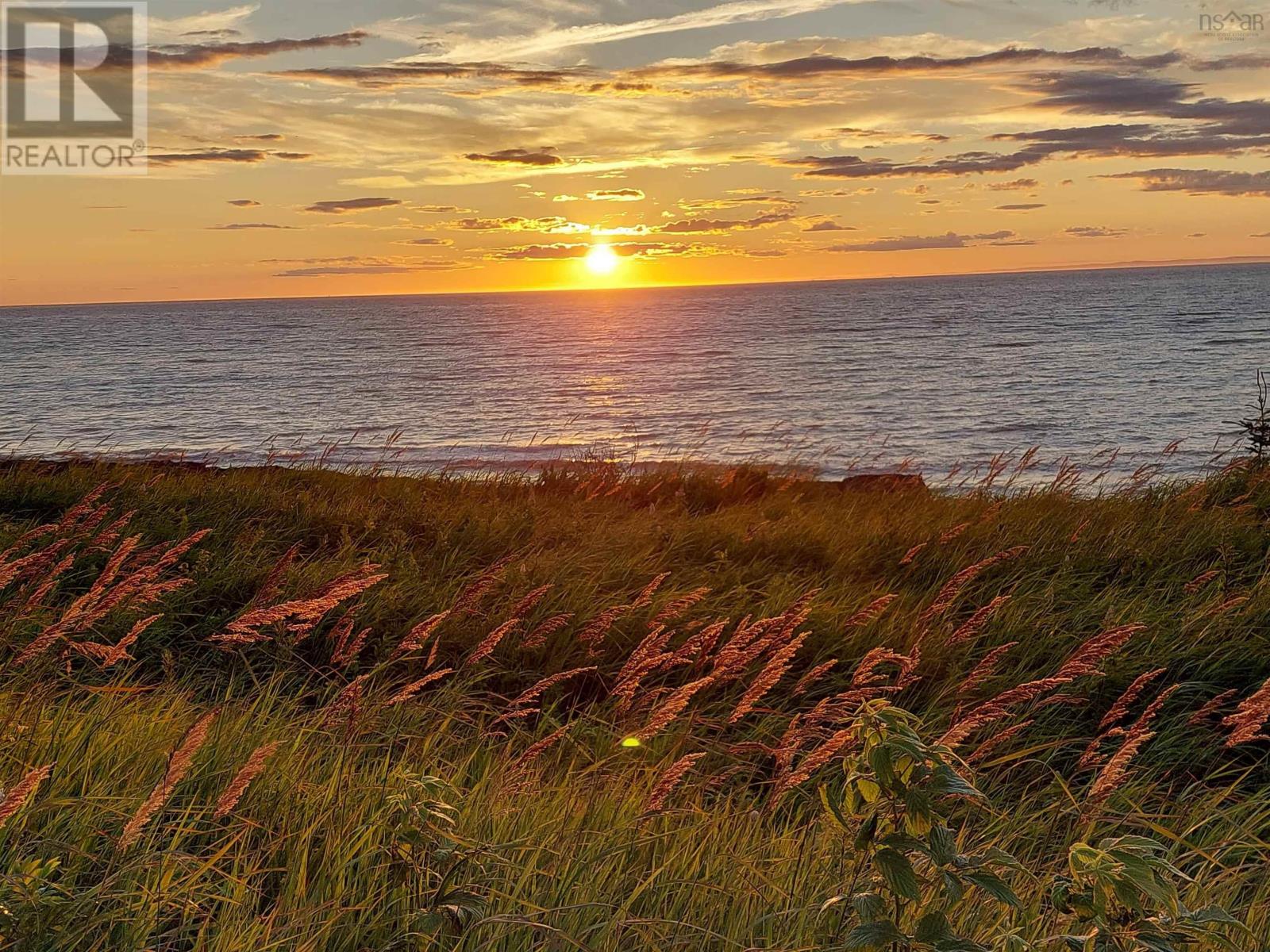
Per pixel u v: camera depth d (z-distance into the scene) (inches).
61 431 1932.8
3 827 124.3
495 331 7175.2
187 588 296.7
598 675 249.1
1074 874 91.6
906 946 93.0
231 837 142.5
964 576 245.1
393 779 159.9
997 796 195.2
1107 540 366.3
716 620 281.3
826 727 210.5
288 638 259.3
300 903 126.8
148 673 247.6
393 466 832.3
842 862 141.3
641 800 171.5
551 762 198.8
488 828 150.7
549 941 118.5
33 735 162.7
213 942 117.3
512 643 263.4
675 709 159.2
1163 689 242.1
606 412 2164.1
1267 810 190.5
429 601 294.5
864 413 2064.5
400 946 120.4
